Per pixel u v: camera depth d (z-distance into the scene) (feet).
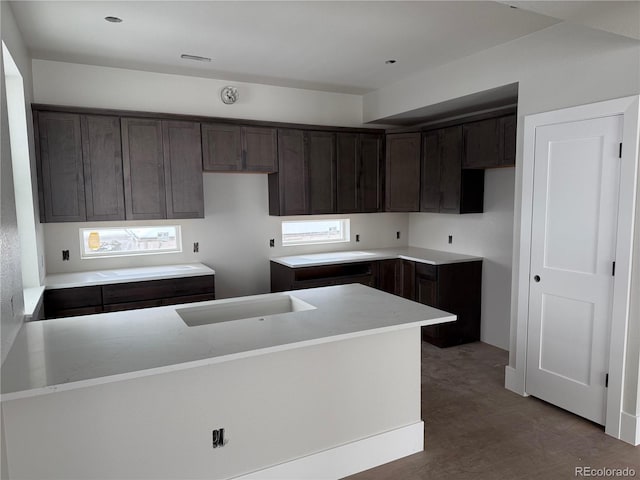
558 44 9.96
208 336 6.98
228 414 7.15
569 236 9.96
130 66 13.14
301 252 16.84
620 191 8.92
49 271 12.99
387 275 16.28
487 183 15.12
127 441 6.48
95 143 12.44
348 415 8.23
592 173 9.43
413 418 8.93
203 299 13.25
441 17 9.53
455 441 9.27
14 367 5.77
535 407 10.73
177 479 6.86
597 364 9.58
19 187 10.69
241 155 14.37
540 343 10.80
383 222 18.47
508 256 14.55
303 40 10.92
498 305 15.01
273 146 14.85
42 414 5.96
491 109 14.40
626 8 6.94
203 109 14.52
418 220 18.45
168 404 6.70
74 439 6.16
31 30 10.10
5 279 6.29
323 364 7.91
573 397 10.11
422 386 11.97
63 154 12.07
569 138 9.82
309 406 7.84
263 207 16.01
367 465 8.38
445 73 13.14
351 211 16.30
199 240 15.02
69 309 11.50
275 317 8.02
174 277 12.80
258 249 16.02
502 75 11.37
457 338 15.33
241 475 7.32
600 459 8.57
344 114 16.87
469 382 12.22
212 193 15.10
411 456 8.78
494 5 8.95
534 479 7.99
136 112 12.82
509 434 9.52
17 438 5.85
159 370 5.77
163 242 14.66
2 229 6.24
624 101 8.70
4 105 6.97
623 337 9.02
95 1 8.62
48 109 11.83
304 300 9.33
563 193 10.03
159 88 13.89
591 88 9.32
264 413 7.45
